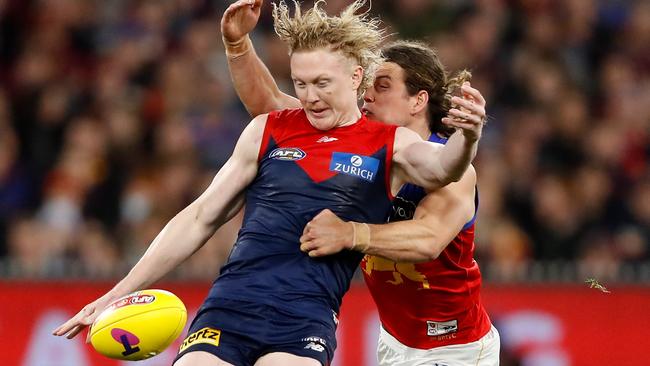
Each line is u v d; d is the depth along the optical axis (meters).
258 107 21.81
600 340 31.81
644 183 42.12
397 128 19.12
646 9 48.47
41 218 39.28
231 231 36.41
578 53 46.47
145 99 43.75
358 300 31.62
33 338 31.33
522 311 31.86
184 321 18.84
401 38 45.12
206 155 41.72
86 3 46.91
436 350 22.38
